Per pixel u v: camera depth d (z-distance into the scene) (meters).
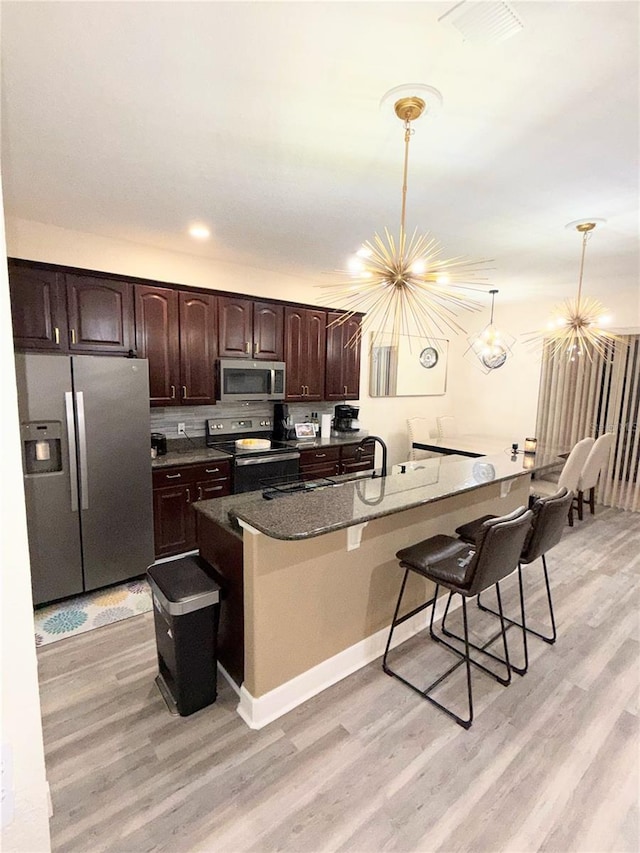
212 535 2.24
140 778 1.68
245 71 1.50
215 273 4.02
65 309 2.99
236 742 1.85
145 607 2.89
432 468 3.02
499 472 2.89
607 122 1.77
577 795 1.64
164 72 1.51
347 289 2.39
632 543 4.13
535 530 2.32
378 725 1.95
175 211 2.81
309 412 5.09
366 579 2.34
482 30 1.30
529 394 5.91
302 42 1.36
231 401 3.93
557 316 3.66
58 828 1.49
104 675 2.25
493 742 1.87
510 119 1.76
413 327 6.06
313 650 2.13
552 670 2.34
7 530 0.53
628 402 5.03
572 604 3.03
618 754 1.82
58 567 2.84
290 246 3.53
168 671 2.13
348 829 1.51
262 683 1.94
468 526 2.68
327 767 1.74
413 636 2.63
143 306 3.37
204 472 3.55
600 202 2.58
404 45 1.37
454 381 6.75
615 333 4.96
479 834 1.50
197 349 3.71
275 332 4.25
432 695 2.14
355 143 1.97
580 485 4.54
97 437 2.91
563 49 1.38
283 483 3.02
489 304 5.99
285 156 2.09
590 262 3.90
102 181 2.37
